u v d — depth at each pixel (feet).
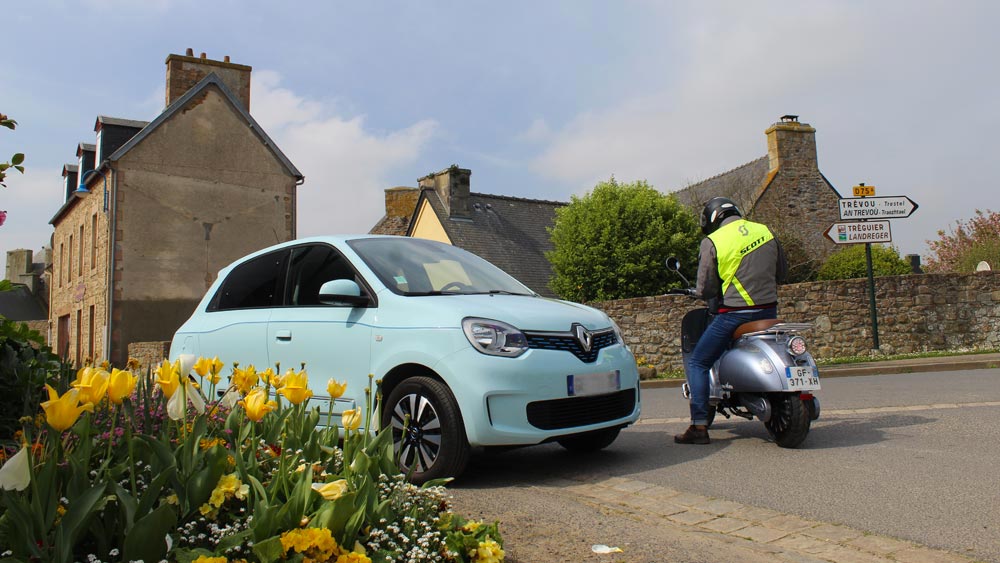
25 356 13.84
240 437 9.23
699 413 18.93
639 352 52.08
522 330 14.85
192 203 73.05
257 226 76.43
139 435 8.01
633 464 16.92
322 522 7.43
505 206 118.11
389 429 10.09
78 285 83.87
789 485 14.43
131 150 70.44
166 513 6.72
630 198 85.81
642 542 10.73
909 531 11.40
